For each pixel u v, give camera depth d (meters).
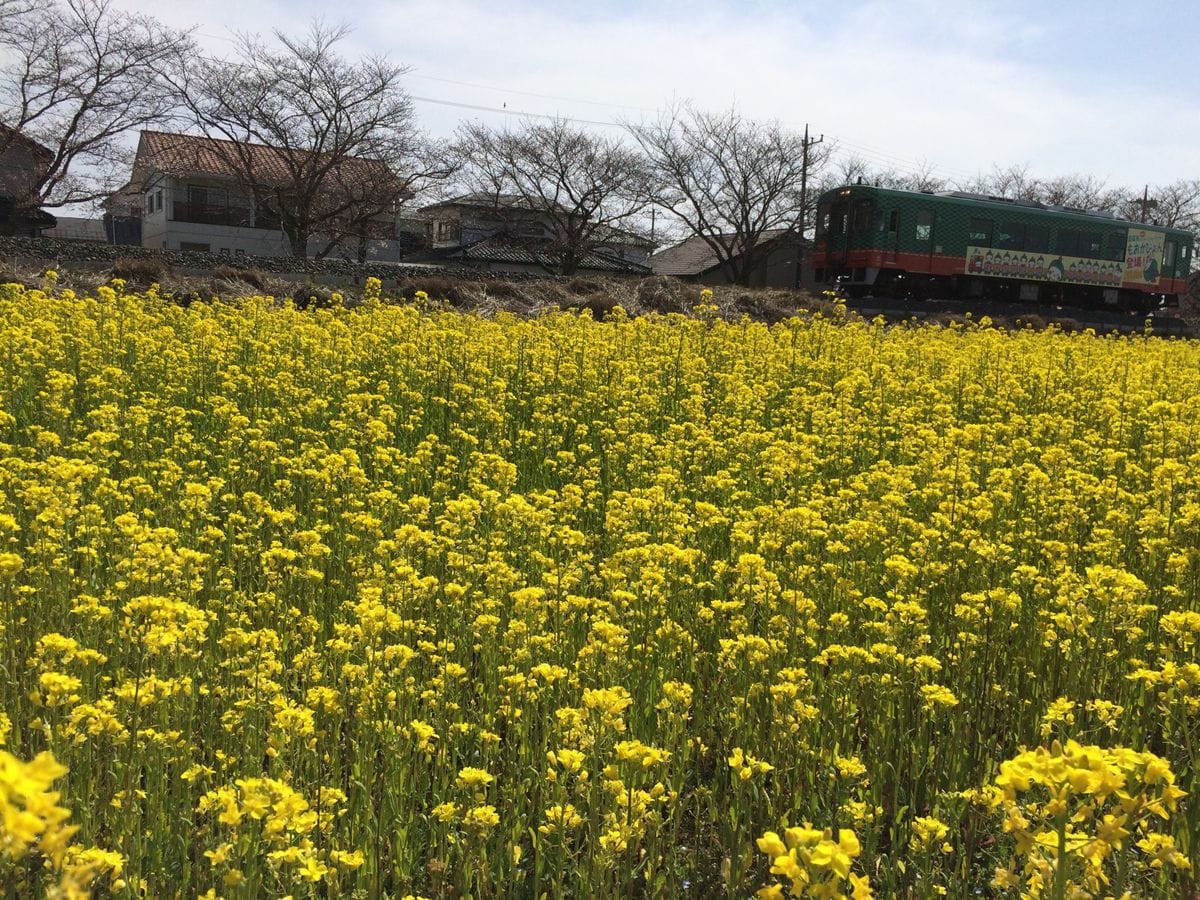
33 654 4.32
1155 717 4.43
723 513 6.94
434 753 3.89
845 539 6.09
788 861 2.12
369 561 5.55
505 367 12.27
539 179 52.69
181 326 13.90
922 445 9.20
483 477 7.98
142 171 53.78
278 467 8.23
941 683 4.66
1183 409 10.07
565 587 5.08
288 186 47.25
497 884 3.40
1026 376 13.73
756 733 4.08
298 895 2.97
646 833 3.64
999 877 2.72
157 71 41.25
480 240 59.16
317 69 44.22
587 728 3.34
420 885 3.56
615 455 8.79
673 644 4.59
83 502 6.36
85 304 13.95
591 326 15.18
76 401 9.54
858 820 3.52
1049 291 34.84
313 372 11.09
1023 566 5.07
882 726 4.08
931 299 32.66
